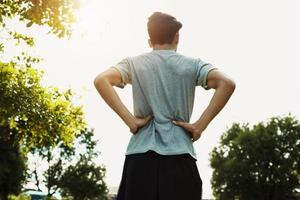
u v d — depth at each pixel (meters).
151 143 2.59
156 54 2.85
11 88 12.05
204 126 2.64
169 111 2.71
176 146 2.59
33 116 12.23
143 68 2.80
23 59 12.53
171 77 2.76
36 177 58.09
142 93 2.78
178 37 2.96
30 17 8.88
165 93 2.73
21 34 12.03
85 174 61.81
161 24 2.90
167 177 2.52
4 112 11.95
